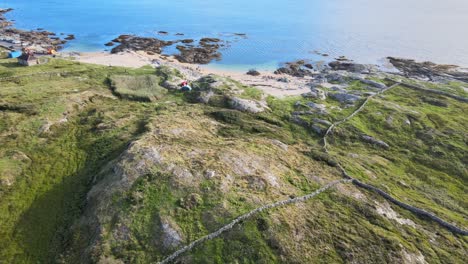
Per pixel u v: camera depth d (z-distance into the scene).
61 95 61.03
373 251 31.47
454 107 69.31
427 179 48.78
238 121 57.34
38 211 37.47
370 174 45.97
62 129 52.16
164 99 66.12
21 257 32.53
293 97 72.12
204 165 38.41
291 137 55.88
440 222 38.16
